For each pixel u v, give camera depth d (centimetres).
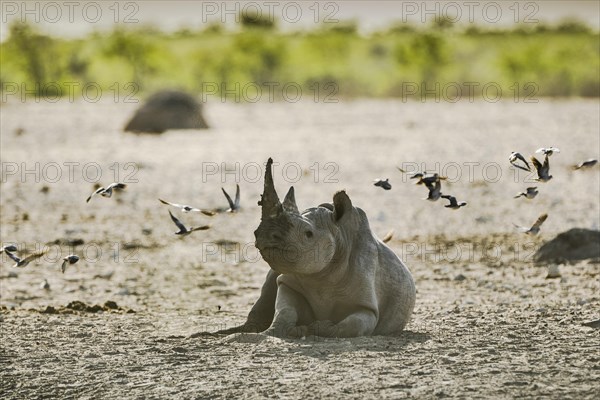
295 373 3378
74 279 6231
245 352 3681
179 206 4022
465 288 5616
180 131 18912
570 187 10469
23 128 19538
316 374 3359
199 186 10988
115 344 3991
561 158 12900
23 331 4300
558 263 6375
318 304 3972
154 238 7850
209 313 4978
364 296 3919
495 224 8300
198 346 3825
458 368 3441
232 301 5441
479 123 19700
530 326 4244
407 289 4100
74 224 8525
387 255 4097
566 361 3553
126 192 10488
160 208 9400
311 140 16650
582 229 6575
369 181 11262
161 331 4344
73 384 3366
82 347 3938
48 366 3606
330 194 10225
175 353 3728
